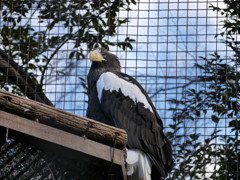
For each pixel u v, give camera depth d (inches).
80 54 446.0
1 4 456.4
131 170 326.0
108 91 355.9
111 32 440.8
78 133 254.1
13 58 455.2
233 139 393.1
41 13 457.1
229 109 399.9
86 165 272.7
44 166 278.2
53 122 248.2
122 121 346.0
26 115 244.8
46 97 421.4
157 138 340.2
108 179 276.2
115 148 260.5
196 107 402.9
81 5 451.5
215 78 410.6
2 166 277.9
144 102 351.6
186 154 386.0
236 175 381.7
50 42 445.1
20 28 446.6
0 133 244.7
